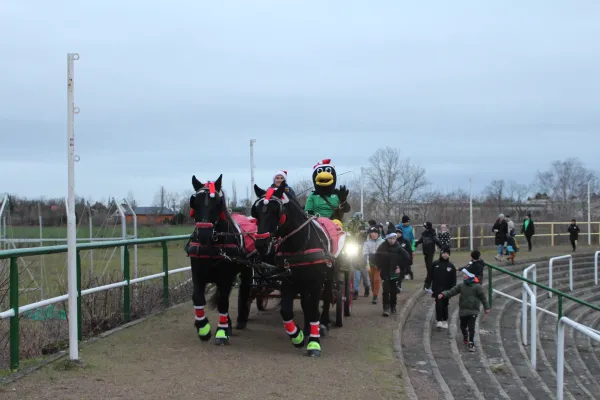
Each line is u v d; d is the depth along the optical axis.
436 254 27.67
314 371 7.39
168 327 9.57
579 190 63.69
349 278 11.68
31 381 6.43
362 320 11.37
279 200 7.78
